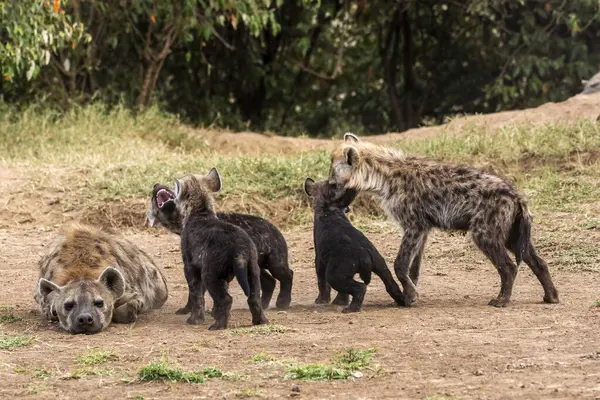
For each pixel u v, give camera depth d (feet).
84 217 64.85
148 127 93.81
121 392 28.22
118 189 67.15
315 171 68.85
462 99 127.24
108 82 109.60
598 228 56.85
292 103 130.31
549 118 84.53
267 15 97.66
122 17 104.12
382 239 59.31
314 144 94.68
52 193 67.67
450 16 123.85
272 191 66.69
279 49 128.16
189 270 39.19
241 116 125.90
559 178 66.03
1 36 89.51
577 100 87.86
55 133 86.99
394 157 44.68
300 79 129.08
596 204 61.57
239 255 37.19
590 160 69.05
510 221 41.78
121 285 38.24
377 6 121.49
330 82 130.82
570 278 47.93
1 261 55.31
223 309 37.63
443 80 127.65
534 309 40.09
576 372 29.27
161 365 29.58
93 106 94.48
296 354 32.37
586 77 116.78
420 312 40.01
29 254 57.21
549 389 27.40
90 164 73.61
